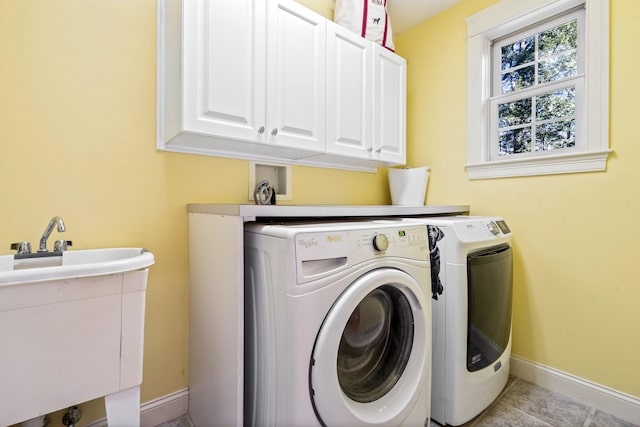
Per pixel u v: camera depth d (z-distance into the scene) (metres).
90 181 1.22
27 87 1.10
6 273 0.74
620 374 1.44
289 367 0.88
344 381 1.03
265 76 1.36
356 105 1.74
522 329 1.77
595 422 1.39
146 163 1.35
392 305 1.19
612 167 1.46
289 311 0.87
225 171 1.58
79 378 0.85
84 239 1.21
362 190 2.26
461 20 2.06
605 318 1.49
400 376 1.14
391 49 1.95
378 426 0.99
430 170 2.24
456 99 2.09
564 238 1.62
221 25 1.23
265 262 0.99
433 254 1.41
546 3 1.67
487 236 1.45
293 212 1.18
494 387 1.50
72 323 0.84
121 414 0.93
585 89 1.54
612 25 1.46
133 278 0.93
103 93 1.24
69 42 1.17
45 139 1.13
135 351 0.94
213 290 1.22
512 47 1.92
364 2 1.81
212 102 1.21
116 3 1.27
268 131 1.37
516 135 1.89
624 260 1.43
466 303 1.34
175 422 1.41
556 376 1.63
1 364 0.75
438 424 1.38
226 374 1.11
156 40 1.36
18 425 1.05
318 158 1.85
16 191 1.08
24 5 1.09
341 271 0.93
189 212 1.45
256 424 1.04
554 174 1.65
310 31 1.52
